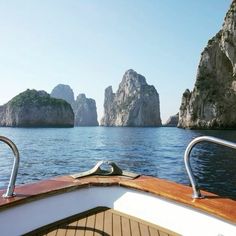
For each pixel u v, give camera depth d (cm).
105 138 7512
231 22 9825
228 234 254
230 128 10494
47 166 2666
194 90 11500
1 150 4216
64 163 2881
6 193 289
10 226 275
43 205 307
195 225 280
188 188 331
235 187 1653
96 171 385
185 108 12850
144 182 351
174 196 298
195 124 11356
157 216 314
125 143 5669
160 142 5847
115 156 3438
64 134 9981
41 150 4269
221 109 10544
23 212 288
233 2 10088
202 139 276
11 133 10094
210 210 265
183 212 293
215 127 10688
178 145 5091
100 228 307
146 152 3906
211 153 3559
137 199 335
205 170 2289
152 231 301
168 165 2650
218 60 10938
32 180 1973
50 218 310
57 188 320
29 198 289
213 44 11188
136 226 311
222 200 287
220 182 1802
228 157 3139
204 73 11381
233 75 10144
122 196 348
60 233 296
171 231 298
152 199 322
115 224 316
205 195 301
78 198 341
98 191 355
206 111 10938
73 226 311
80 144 5484
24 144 5425
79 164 2812
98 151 4097
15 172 293
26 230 288
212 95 10894
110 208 350
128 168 2486
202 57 11488
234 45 9800
